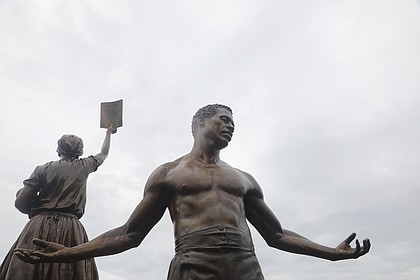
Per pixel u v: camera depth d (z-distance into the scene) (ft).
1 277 29.14
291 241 25.68
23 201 30.99
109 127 36.73
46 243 22.82
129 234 24.12
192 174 24.45
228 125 25.95
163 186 24.80
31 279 28.32
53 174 31.94
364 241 24.76
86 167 33.12
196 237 22.61
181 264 22.20
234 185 24.53
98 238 23.84
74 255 22.85
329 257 25.07
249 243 23.43
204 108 26.86
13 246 30.22
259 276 22.80
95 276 31.07
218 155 26.18
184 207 23.73
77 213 31.55
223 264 21.98
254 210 26.04
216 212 23.22
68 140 33.71
